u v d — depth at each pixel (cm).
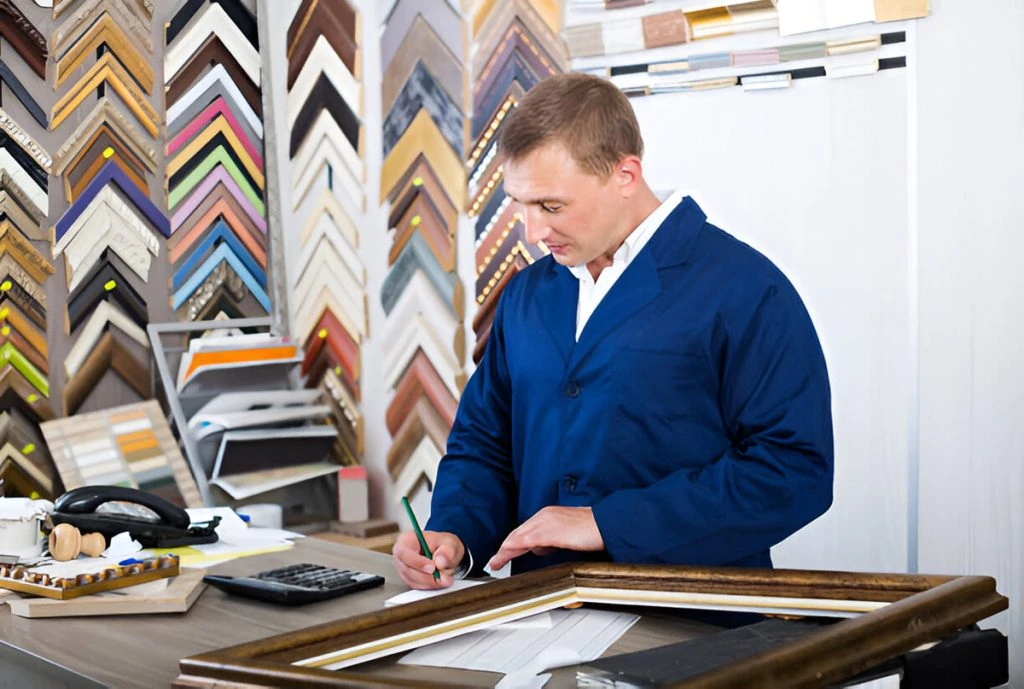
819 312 291
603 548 172
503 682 114
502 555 172
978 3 263
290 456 373
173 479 347
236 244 394
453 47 359
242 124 395
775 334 183
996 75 262
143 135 372
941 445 275
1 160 343
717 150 304
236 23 392
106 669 142
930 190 273
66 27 354
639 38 312
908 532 280
